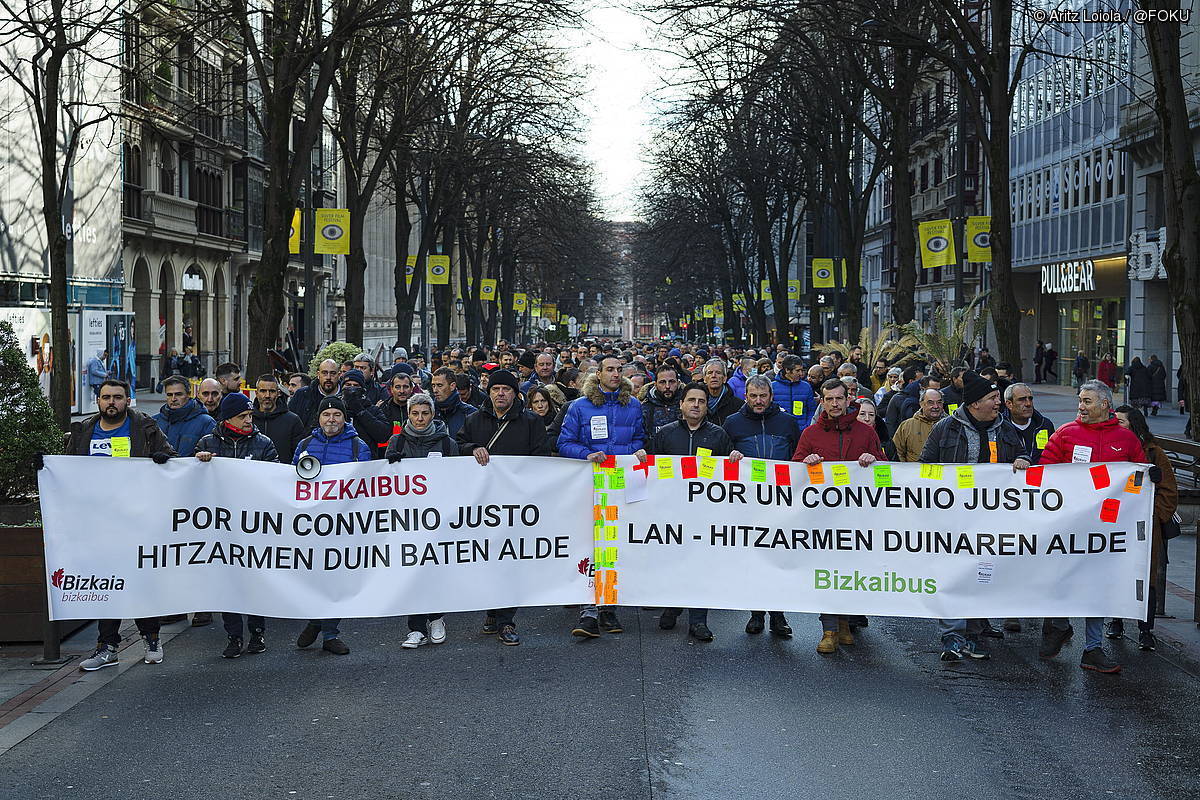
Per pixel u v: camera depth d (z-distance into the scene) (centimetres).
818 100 3234
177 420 1095
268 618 1115
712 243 6331
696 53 2867
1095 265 4200
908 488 943
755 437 1027
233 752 724
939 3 2045
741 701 823
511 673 900
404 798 648
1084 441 952
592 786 663
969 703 823
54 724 782
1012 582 933
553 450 1238
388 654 966
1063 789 661
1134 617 920
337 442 1001
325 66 2144
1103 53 3903
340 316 6931
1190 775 683
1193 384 1673
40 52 1591
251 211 5344
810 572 960
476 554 974
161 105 3906
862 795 651
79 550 920
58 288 1515
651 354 3281
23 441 1049
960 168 2889
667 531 979
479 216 5075
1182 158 1630
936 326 2394
